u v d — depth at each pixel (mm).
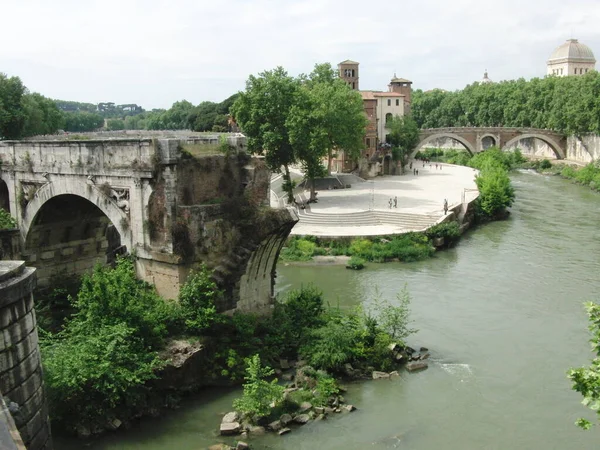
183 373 27812
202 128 134375
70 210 37594
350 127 80750
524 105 148875
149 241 31141
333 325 31906
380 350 31750
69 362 24516
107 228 41062
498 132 136750
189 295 29891
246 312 33594
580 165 121688
